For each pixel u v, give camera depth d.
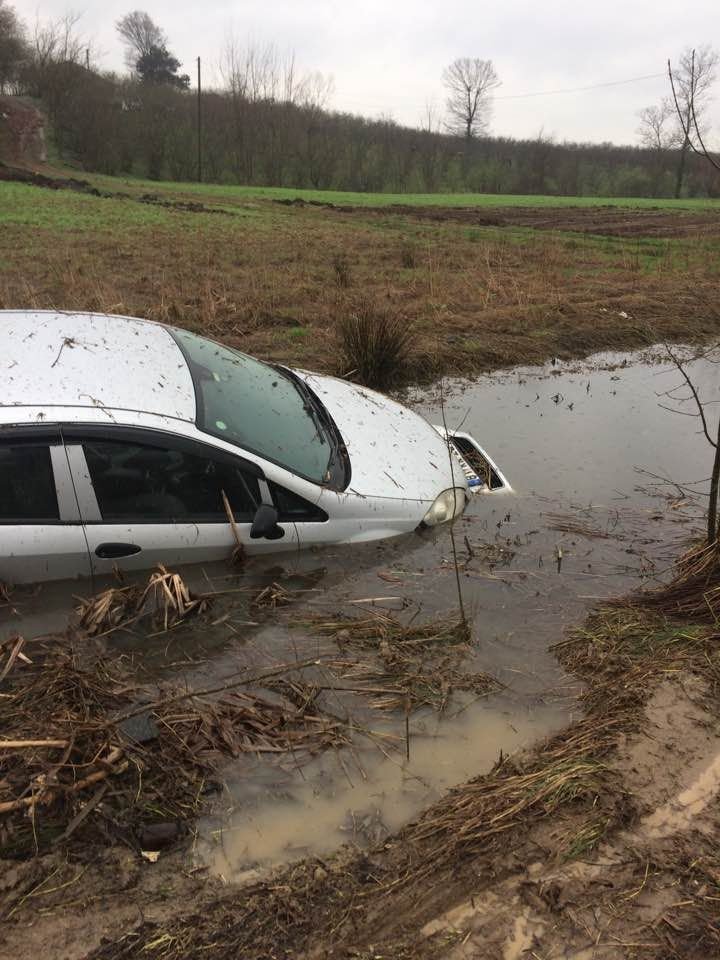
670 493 5.71
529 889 2.48
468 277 13.74
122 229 20.44
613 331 10.49
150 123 62.28
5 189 29.58
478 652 3.74
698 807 2.83
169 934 2.26
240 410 4.21
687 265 16.59
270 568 4.15
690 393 8.27
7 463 3.53
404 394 7.85
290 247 18.03
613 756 3.06
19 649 3.32
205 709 3.17
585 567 4.57
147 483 3.77
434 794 2.89
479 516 5.03
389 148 70.38
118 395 3.78
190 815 2.69
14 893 2.35
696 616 4.05
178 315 9.77
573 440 6.73
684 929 2.36
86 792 2.70
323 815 2.75
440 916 2.38
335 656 3.63
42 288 11.25
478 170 70.31
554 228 29.06
